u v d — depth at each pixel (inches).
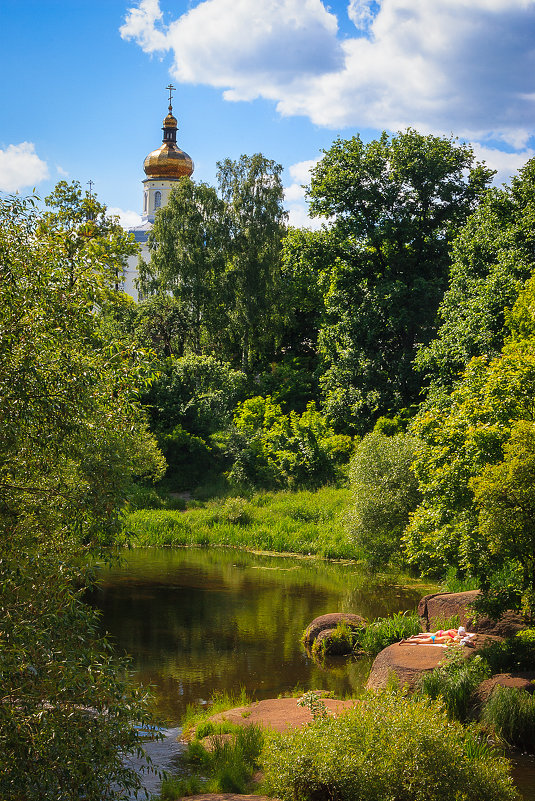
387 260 1603.1
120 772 253.4
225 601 764.6
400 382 1536.7
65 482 288.2
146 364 315.3
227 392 1728.6
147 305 1865.2
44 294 260.4
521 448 425.1
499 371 534.9
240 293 1946.4
